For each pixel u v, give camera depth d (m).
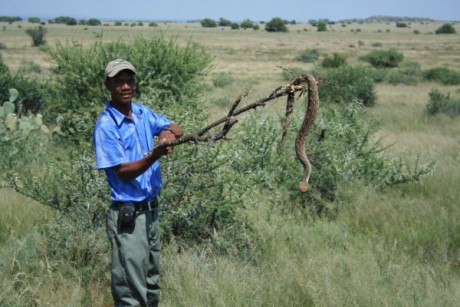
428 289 4.29
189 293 4.17
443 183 7.90
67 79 9.60
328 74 20.06
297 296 4.19
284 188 6.61
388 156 8.98
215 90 25.12
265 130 6.85
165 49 9.65
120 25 176.25
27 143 9.14
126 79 3.38
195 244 5.05
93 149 4.93
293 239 5.34
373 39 124.56
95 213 4.94
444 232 5.96
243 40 108.00
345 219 6.43
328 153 6.99
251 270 4.51
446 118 16.72
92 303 4.16
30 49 63.97
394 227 6.05
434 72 36.03
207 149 4.92
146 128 3.56
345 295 4.12
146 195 3.46
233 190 5.14
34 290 4.16
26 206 6.12
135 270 3.45
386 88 30.25
